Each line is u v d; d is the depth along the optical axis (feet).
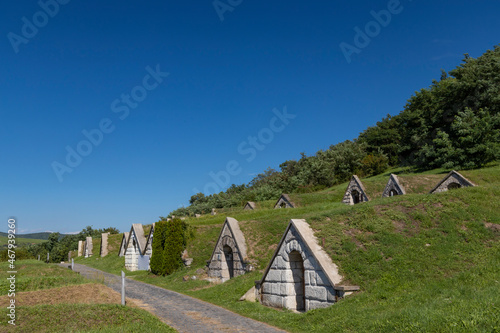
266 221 96.12
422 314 36.35
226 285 78.59
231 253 93.30
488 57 211.61
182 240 113.29
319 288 53.88
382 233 59.47
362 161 266.57
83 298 60.49
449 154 163.12
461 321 32.27
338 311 46.93
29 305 54.08
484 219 60.80
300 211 117.91
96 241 246.47
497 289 38.68
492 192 70.18
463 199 67.26
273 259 64.90
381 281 49.90
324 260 54.39
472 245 54.34
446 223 60.29
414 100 230.07
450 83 200.95
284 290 61.16
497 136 155.84
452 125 166.09
